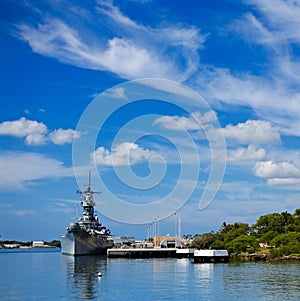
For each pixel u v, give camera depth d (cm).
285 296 8688
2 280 12050
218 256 17862
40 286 10531
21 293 9456
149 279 11775
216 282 10925
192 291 9450
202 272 13575
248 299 8425
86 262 19350
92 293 9325
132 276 12631
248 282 10819
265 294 8938
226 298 8556
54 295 9119
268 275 12306
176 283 10838
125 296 8906
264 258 19238
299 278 11500
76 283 11050
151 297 8756
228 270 14062
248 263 16962
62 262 19975
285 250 19125
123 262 18988
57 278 12381
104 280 11625
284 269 13988
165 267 15825
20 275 13625
